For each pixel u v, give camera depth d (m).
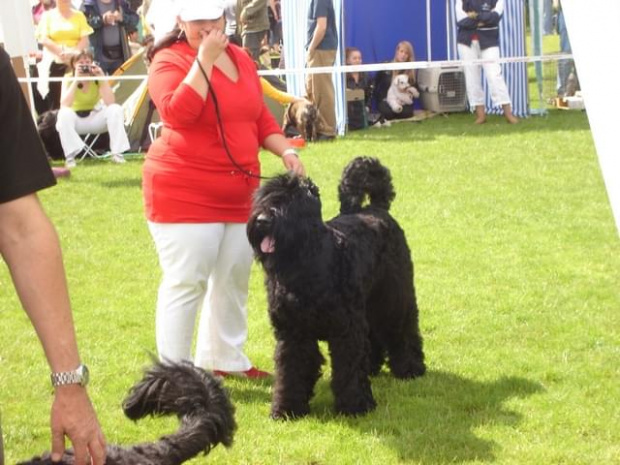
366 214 5.94
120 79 15.00
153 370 3.25
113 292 8.31
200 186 5.67
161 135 5.79
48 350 2.68
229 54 5.81
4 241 2.68
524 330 7.11
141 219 10.95
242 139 5.74
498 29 16.67
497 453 5.09
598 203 11.10
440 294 7.95
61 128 13.89
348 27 18.55
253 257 5.76
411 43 19.00
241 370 6.32
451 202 11.25
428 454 5.10
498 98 16.95
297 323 5.43
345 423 5.54
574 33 3.58
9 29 10.96
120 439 5.41
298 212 5.16
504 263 8.88
